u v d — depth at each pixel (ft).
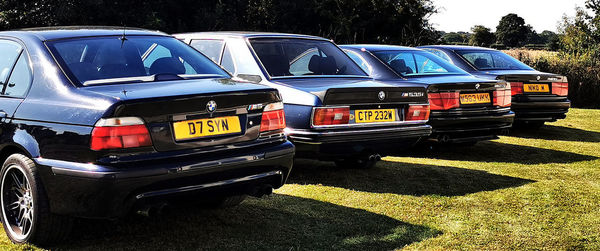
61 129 9.72
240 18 114.93
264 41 17.79
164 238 11.20
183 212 12.97
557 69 48.11
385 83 17.39
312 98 15.26
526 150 24.11
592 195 15.99
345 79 17.61
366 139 15.88
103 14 100.68
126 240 11.03
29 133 10.25
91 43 11.55
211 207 13.29
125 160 9.32
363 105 15.96
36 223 10.14
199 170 9.90
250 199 14.35
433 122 20.03
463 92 20.51
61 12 95.20
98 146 9.23
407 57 22.49
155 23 103.60
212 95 10.24
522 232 12.44
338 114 15.38
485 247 11.40
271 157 11.08
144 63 11.56
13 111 10.71
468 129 20.66
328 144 15.25
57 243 10.73
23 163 10.19
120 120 9.27
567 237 12.23
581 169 20.08
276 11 114.11
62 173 9.55
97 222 12.00
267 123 11.31
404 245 11.32
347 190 15.61
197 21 108.68
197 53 13.03
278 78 16.58
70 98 9.99
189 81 11.16
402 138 16.71
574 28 61.36
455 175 18.21
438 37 102.27
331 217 13.01
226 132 10.52
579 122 34.81
